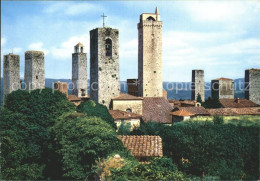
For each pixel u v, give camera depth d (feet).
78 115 101.35
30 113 110.42
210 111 178.29
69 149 83.10
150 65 250.98
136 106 185.16
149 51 250.78
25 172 96.68
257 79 264.31
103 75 184.34
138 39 258.37
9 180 91.45
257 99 265.95
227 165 101.60
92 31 189.67
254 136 106.42
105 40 184.85
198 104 230.89
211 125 109.70
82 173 80.64
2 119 103.60
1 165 90.12
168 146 106.32
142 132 123.44
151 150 87.92
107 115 139.23
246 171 102.83
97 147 81.71
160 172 71.72
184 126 109.60
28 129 106.22
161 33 252.01
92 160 81.66
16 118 106.22
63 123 97.04
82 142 83.10
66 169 82.48
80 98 248.52
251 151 104.58
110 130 86.53
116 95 187.42
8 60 182.39
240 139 105.81
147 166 74.13
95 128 85.25
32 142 106.22
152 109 188.34
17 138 101.40
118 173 69.10
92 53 190.80
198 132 105.19
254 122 125.49
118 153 80.79
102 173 70.28
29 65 190.70
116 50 187.62
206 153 99.76
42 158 105.60
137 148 89.51
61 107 115.75
